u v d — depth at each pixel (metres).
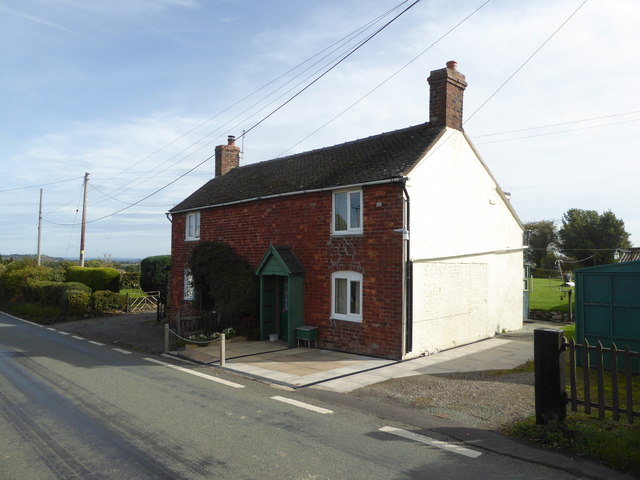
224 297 16.33
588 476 5.32
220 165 23.72
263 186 17.38
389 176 12.48
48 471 5.44
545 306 22.59
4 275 31.27
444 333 13.97
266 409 7.98
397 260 12.42
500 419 7.34
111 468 5.52
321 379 10.24
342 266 13.77
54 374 10.82
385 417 7.53
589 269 11.11
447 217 14.22
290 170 17.72
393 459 5.80
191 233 20.77
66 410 7.88
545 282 41.03
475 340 15.57
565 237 57.22
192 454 5.95
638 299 10.39
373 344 12.87
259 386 9.74
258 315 15.96
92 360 12.74
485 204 16.36
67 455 5.92
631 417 6.05
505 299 17.73
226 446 6.22
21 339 16.88
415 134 14.96
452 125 14.59
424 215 13.16
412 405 8.20
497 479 5.23
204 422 7.23
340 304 13.97
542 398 6.64
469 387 9.34
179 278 21.06
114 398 8.66
